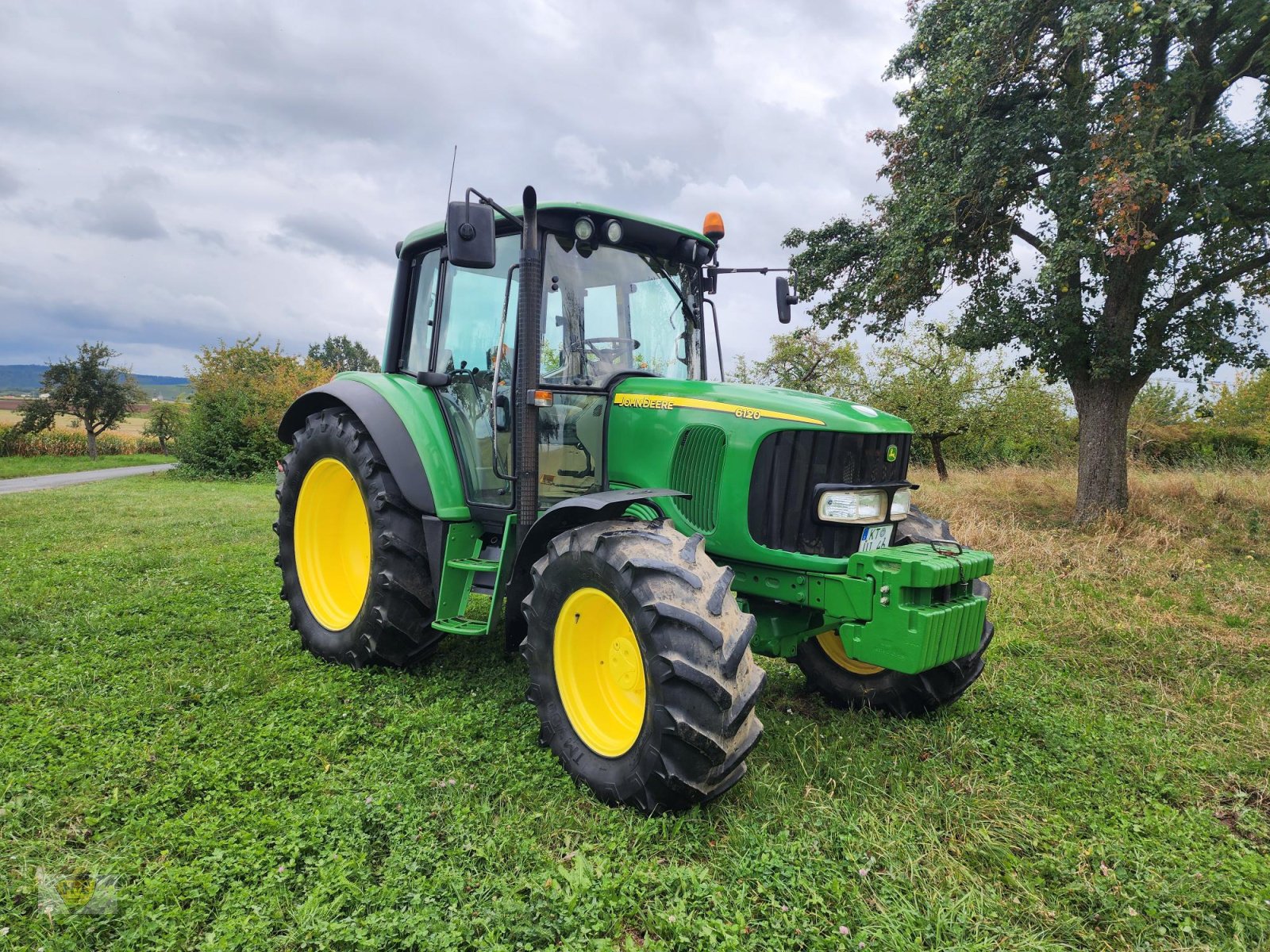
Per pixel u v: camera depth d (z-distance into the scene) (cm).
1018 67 827
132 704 346
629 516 336
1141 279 891
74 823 254
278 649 435
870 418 338
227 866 228
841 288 1099
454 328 411
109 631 453
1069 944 220
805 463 320
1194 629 521
